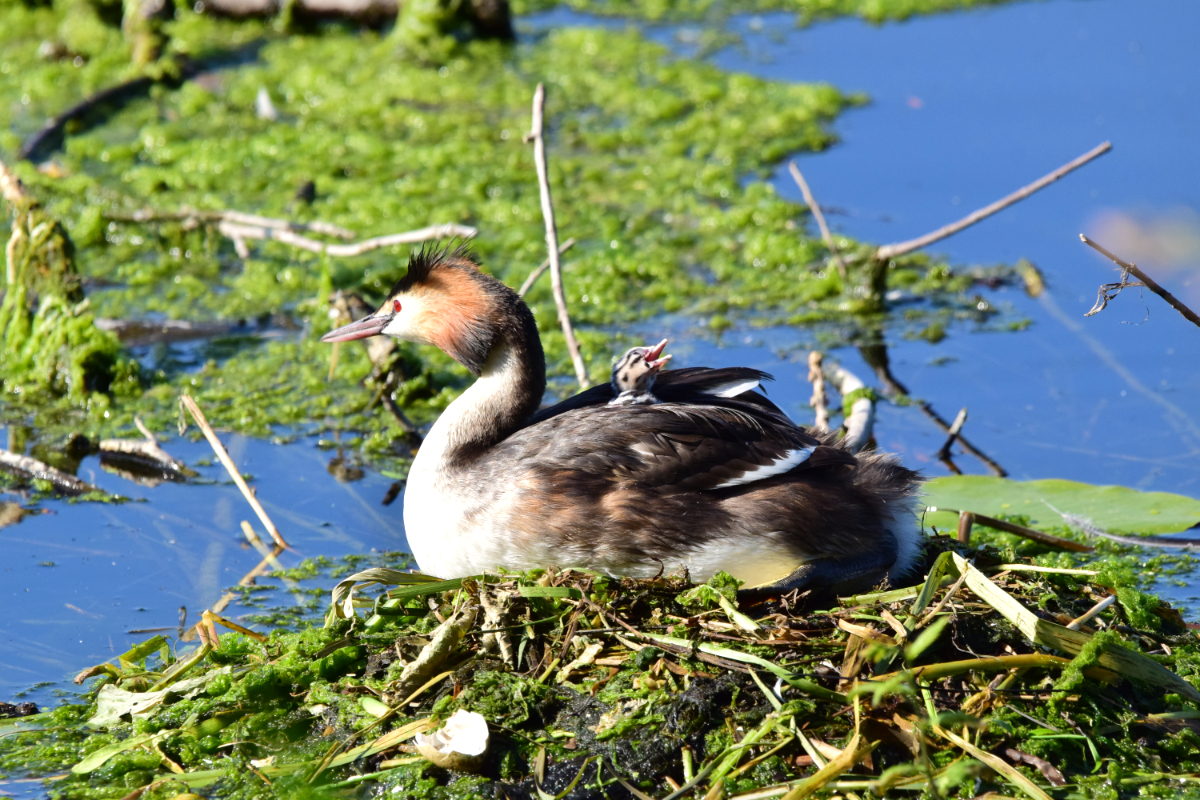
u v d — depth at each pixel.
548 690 6.29
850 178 14.49
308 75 16.86
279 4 18.38
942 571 6.70
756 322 11.91
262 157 14.98
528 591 6.51
